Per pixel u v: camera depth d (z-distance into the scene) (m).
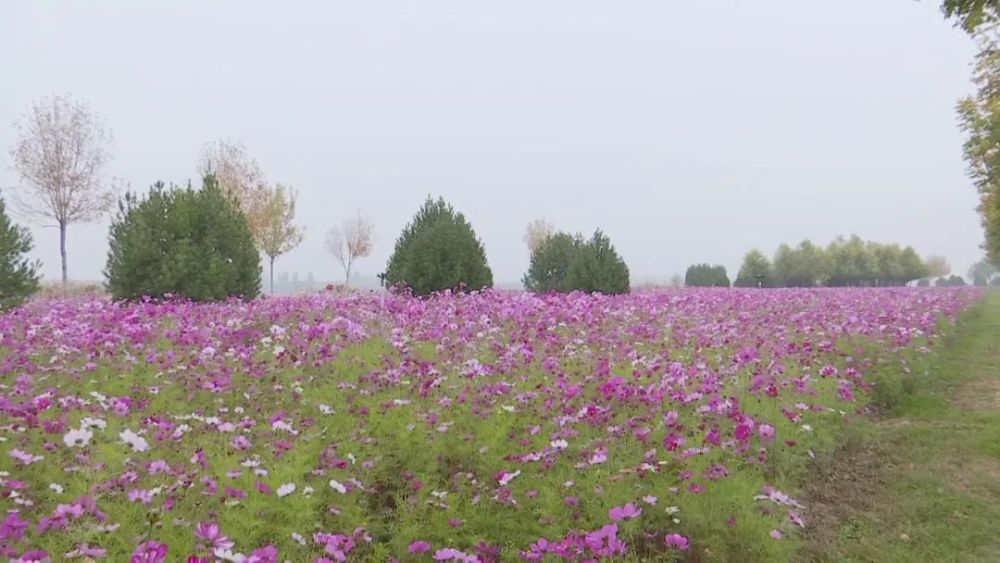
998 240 22.22
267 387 6.51
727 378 7.11
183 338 7.59
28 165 24.88
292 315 9.62
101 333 7.75
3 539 3.24
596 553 3.93
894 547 4.90
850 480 6.13
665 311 12.02
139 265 12.32
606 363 7.02
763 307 14.67
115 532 3.41
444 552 3.91
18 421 4.79
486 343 8.21
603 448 5.08
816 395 7.07
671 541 4.09
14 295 11.77
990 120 10.05
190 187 13.64
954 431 7.51
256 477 4.28
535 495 4.71
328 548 3.65
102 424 4.36
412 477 4.98
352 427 5.57
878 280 62.88
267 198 34.12
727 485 4.70
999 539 5.00
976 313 20.41
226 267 12.80
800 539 4.91
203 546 3.34
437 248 13.91
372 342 8.31
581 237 19.94
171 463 4.45
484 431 5.40
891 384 8.74
